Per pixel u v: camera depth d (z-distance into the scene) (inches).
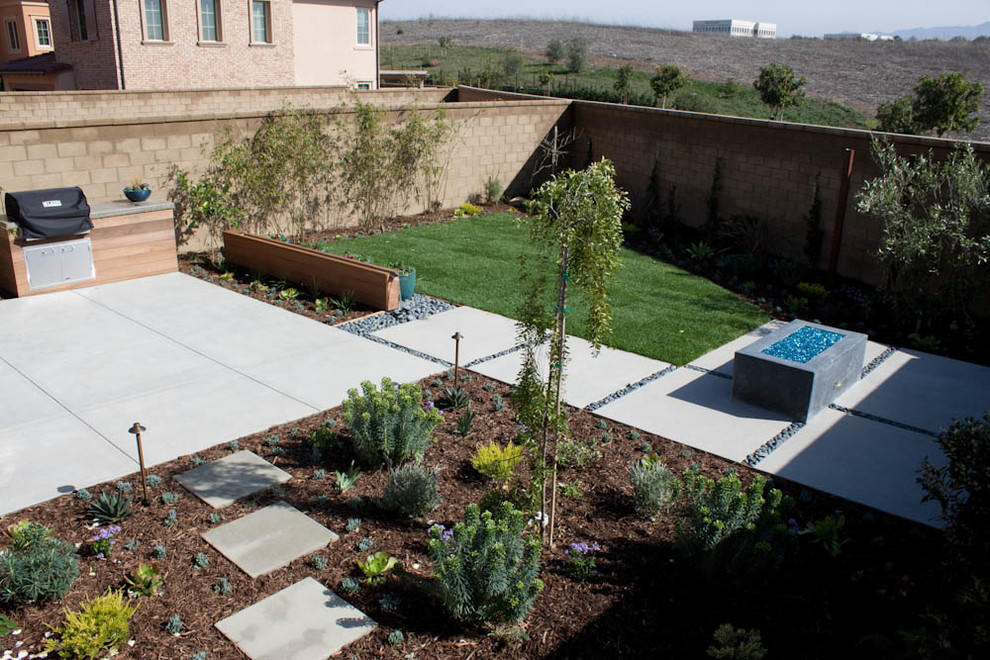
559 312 191.2
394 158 555.2
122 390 282.2
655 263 484.7
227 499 213.3
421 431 233.9
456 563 159.5
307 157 485.1
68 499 211.9
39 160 400.2
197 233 469.4
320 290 403.9
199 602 172.9
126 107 679.7
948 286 361.1
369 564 182.7
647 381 307.7
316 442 240.8
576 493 221.6
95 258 395.5
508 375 307.0
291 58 953.5
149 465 231.3
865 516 214.2
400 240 512.4
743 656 152.6
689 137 556.7
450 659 159.2
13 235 365.7
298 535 198.7
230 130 466.9
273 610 171.0
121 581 178.9
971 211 366.9
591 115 642.2
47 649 155.4
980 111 1616.6
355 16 1045.8
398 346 336.8
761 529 178.4
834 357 283.1
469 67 2169.0
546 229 186.5
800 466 243.6
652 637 166.4
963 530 165.6
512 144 636.1
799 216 493.4
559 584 183.3
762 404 283.6
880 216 391.2
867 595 181.2
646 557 195.0
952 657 135.8
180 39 850.8
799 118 1584.6
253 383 292.0
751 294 428.5
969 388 307.6
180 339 333.1
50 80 943.7
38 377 290.5
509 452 229.0
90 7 832.3
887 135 424.2
